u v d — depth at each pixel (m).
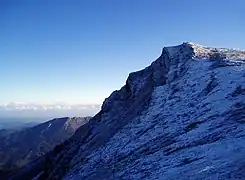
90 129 47.53
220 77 37.28
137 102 44.03
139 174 23.95
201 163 20.55
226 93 33.03
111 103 50.25
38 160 62.53
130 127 36.84
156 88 42.28
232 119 26.86
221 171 18.12
